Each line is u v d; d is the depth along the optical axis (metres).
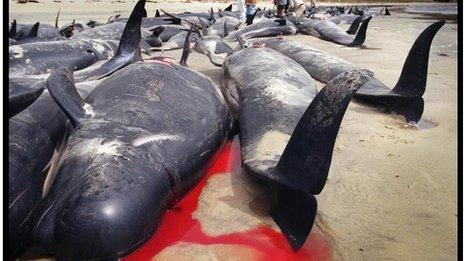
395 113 6.11
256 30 15.23
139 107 3.71
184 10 31.27
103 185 2.86
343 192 4.08
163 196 3.25
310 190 3.11
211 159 4.12
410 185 4.21
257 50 6.75
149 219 3.00
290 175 3.22
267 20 16.09
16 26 10.46
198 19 17.59
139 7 6.47
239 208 3.78
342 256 3.20
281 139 4.05
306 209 3.22
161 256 3.17
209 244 3.33
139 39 6.80
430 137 5.37
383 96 6.08
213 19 18.80
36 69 7.12
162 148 3.44
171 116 3.78
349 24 21.67
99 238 2.70
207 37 11.23
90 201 2.77
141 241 2.97
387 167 4.58
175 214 3.65
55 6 28.66
